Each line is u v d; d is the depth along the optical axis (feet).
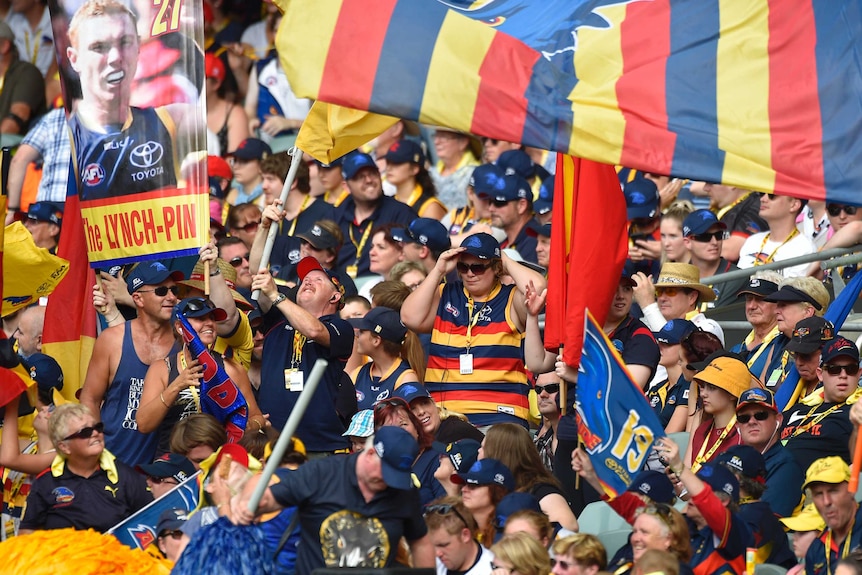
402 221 157.48
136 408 114.21
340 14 104.58
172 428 111.55
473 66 103.30
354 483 83.46
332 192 164.25
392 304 128.57
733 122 101.96
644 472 91.86
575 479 113.39
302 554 83.71
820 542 95.04
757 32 103.04
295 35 104.78
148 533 96.53
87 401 115.34
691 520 91.81
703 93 102.63
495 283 122.31
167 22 112.98
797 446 106.01
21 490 116.26
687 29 103.96
